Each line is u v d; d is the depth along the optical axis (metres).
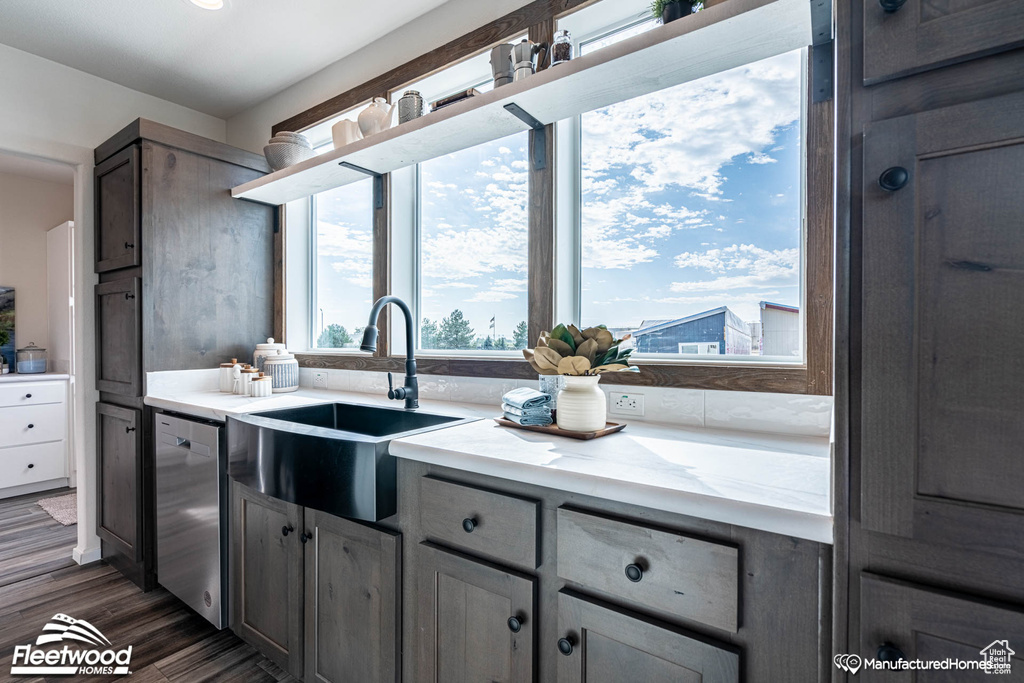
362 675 1.29
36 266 4.04
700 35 1.21
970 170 0.62
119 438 2.34
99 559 2.53
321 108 2.55
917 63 0.65
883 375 0.67
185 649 1.80
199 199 2.46
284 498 1.35
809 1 1.09
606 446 1.17
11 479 3.38
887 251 0.67
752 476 0.90
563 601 0.94
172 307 2.34
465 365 1.99
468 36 1.98
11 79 2.33
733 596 0.77
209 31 2.25
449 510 1.11
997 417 0.61
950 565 0.64
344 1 2.05
